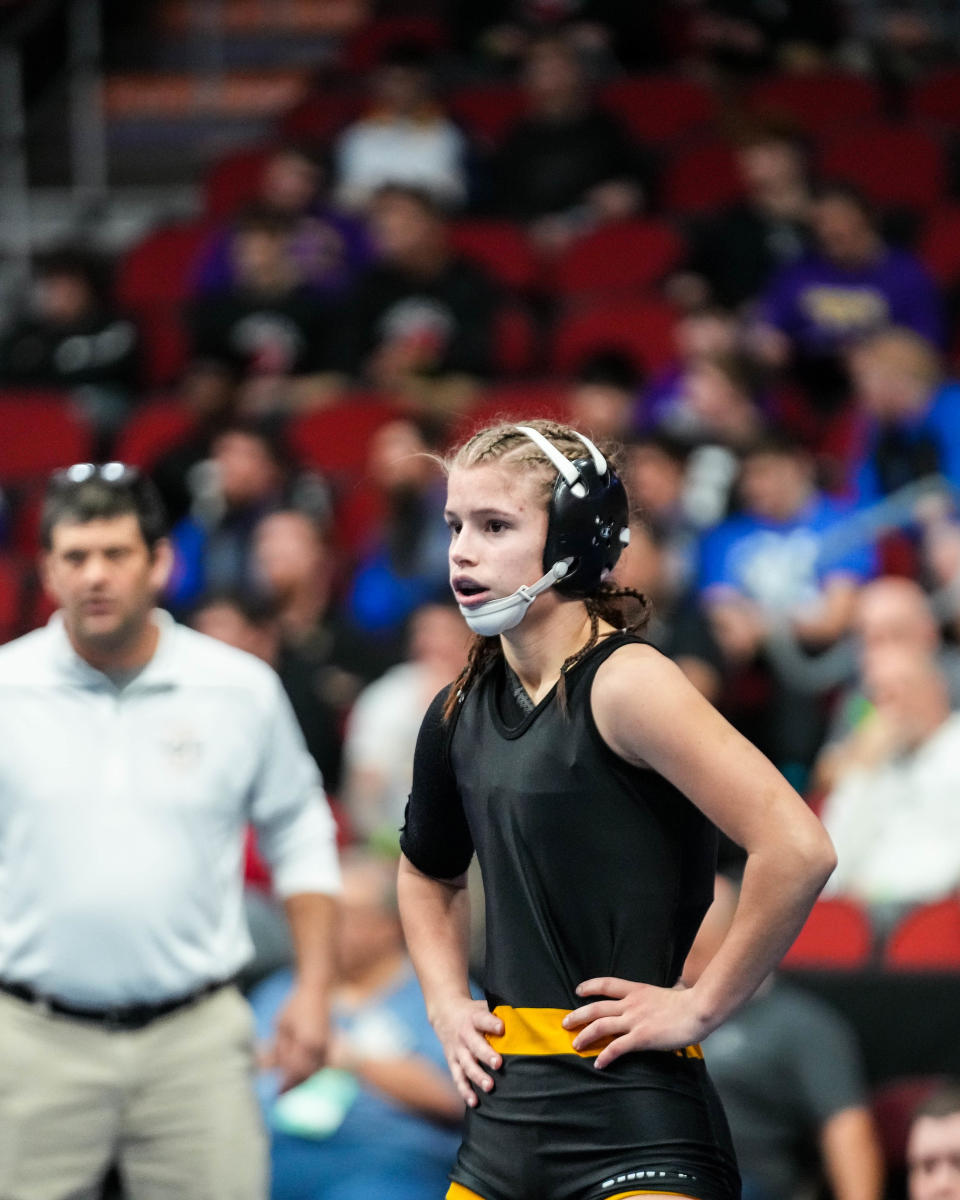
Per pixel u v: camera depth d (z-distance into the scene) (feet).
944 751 54.49
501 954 24.77
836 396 88.12
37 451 89.25
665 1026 23.32
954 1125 38.52
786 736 66.69
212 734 35.35
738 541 71.41
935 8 123.34
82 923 33.88
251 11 127.95
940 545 66.18
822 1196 44.62
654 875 24.03
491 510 24.09
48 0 119.85
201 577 76.59
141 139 121.70
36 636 36.14
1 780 34.42
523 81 116.16
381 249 95.04
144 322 97.76
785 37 115.55
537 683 24.77
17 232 115.44
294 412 86.17
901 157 102.06
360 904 45.91
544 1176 24.06
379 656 69.92
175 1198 34.32
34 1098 33.86
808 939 50.55
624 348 90.12
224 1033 34.78
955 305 93.61
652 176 104.94
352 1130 44.24
